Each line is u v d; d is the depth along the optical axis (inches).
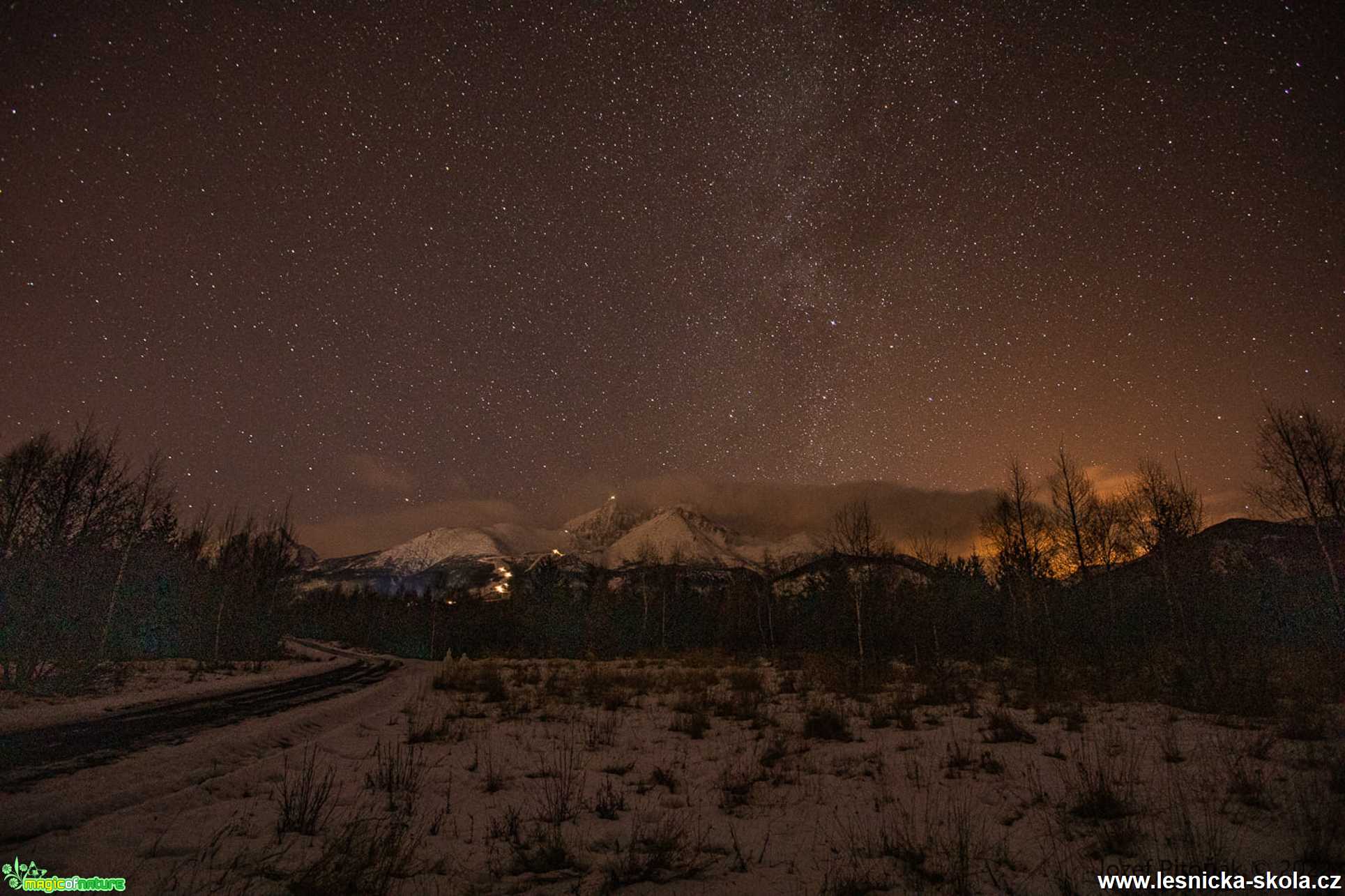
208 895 168.4
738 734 473.7
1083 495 1059.3
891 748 412.2
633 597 2568.9
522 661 1393.9
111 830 210.5
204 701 594.2
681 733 473.7
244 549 1489.9
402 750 387.9
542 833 242.2
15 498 737.0
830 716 482.3
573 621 2265.0
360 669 1169.4
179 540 1173.1
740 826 262.7
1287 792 277.6
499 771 343.3
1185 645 786.8
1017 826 254.2
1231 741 392.8
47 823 209.9
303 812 229.6
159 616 1109.7
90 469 788.6
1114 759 361.1
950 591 1366.9
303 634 3061.0
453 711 568.4
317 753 364.8
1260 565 853.8
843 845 238.7
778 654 1403.8
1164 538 846.5
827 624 1563.7
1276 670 702.5
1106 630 1010.7
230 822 229.5
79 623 694.5
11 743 356.8
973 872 209.2
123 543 873.5
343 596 3634.4
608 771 353.4
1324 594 776.3
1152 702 596.1
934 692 642.8
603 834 246.2
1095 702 608.4
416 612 2945.4
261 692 687.7
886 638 1321.4
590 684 747.4
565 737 451.5
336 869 187.9
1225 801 270.8
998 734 432.1
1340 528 738.8
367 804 267.4
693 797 305.7
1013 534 1103.6
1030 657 1021.8
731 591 2301.9
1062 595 1093.1
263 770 310.2
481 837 235.1
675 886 199.3
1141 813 261.6
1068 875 202.5
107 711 502.0
